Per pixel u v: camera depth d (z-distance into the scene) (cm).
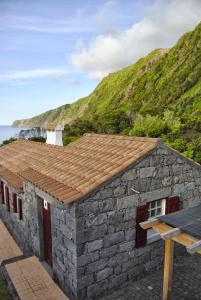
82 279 652
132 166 712
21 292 680
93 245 660
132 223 732
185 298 671
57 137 1391
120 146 842
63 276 705
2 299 690
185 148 2342
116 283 716
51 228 750
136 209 735
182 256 877
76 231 627
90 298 672
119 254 713
